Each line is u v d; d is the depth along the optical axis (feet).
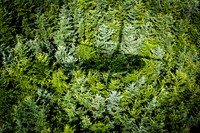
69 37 60.13
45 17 61.11
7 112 47.06
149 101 48.55
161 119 45.73
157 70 53.42
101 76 52.37
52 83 49.85
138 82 49.11
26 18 61.67
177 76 51.47
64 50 54.34
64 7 62.18
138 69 53.72
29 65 50.60
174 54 58.23
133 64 55.57
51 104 46.32
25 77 49.73
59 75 49.44
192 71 54.90
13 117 45.85
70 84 48.57
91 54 56.18
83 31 61.21
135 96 48.57
